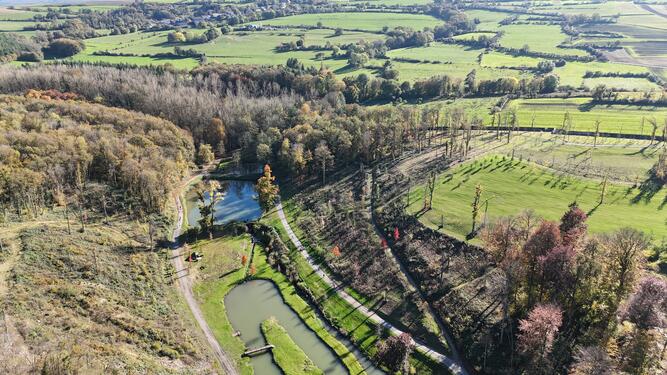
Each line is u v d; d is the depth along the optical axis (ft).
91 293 310.65
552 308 259.19
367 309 342.23
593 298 277.44
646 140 558.56
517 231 339.16
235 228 452.35
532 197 435.53
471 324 307.78
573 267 273.95
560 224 342.85
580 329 278.26
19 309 271.28
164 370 265.34
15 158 431.43
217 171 595.88
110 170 472.44
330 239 427.33
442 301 330.95
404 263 378.94
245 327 329.31
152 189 449.48
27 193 398.83
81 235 380.58
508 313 301.43
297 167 536.01
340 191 501.56
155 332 295.28
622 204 412.36
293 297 360.48
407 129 593.83
